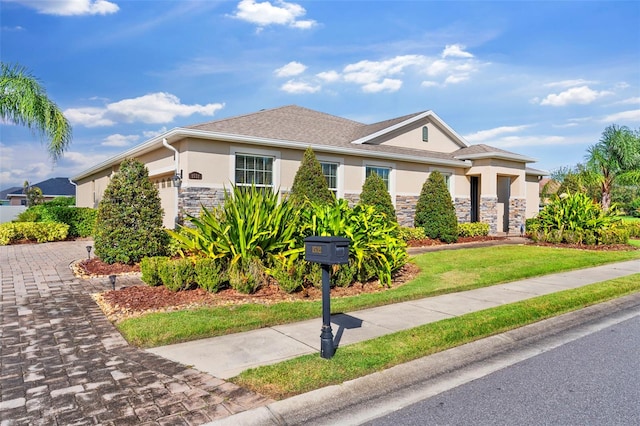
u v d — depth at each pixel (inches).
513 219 801.6
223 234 277.0
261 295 273.4
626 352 190.7
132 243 378.9
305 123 676.1
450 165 729.0
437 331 205.6
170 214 528.4
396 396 144.6
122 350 181.2
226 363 167.3
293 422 126.1
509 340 207.2
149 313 231.9
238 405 131.7
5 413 124.8
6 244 572.7
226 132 507.2
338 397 141.6
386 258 324.8
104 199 384.5
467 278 352.5
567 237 601.0
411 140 728.3
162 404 131.3
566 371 167.3
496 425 123.6
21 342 190.2
